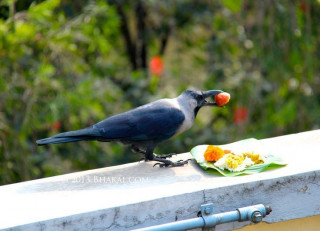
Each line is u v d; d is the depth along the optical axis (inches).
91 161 455.8
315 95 481.7
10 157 401.4
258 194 231.0
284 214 234.1
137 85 519.5
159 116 276.1
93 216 213.6
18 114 410.9
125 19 582.9
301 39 460.1
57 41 404.2
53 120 396.8
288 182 232.2
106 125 272.1
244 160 253.8
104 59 553.0
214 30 551.5
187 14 551.2
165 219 223.5
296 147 273.3
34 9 394.3
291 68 473.4
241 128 491.8
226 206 228.7
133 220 218.8
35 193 238.1
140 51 606.2
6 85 394.6
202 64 559.8
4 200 231.8
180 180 244.5
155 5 514.6
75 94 402.9
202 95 288.8
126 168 269.1
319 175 235.1
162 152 510.3
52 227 210.1
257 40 472.1
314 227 246.4
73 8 492.4
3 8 453.1
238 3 456.8
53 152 424.8
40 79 390.3
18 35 383.6
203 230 225.0
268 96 503.5
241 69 525.3
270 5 457.7
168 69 550.6
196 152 274.7
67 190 240.1
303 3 459.8
